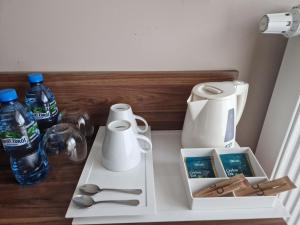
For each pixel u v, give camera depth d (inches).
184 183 23.8
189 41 28.9
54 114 29.5
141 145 28.5
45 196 22.3
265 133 32.8
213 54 29.8
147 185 22.8
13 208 21.1
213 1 26.8
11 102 22.6
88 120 31.0
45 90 28.5
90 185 22.5
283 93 28.9
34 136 24.1
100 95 30.9
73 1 26.2
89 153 27.7
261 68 30.9
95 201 20.9
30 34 27.8
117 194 21.8
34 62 29.4
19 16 26.7
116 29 27.9
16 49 28.5
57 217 20.3
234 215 20.5
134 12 27.0
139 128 31.2
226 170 24.1
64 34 27.9
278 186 20.7
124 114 27.0
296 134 28.2
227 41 29.1
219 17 27.7
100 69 30.1
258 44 29.3
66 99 31.0
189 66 30.4
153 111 32.3
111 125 24.4
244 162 24.9
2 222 19.8
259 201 20.6
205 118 25.3
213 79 30.4
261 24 25.5
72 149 26.6
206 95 25.2
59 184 23.7
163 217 20.4
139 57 29.6
